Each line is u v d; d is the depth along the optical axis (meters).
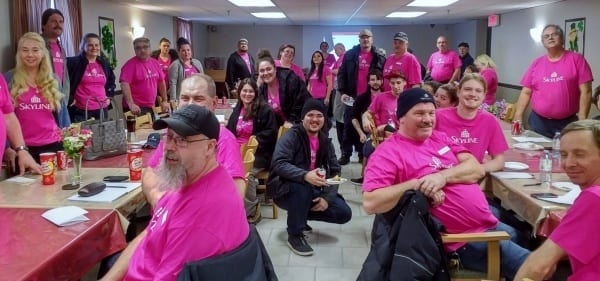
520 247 2.29
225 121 4.74
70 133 2.58
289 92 4.74
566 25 7.71
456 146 2.51
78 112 4.87
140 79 5.86
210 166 1.48
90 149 3.03
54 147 3.14
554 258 1.50
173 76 6.57
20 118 3.01
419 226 1.94
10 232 1.80
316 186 3.45
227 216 1.43
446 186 2.25
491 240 2.09
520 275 1.58
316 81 8.43
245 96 4.15
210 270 1.37
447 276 2.00
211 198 1.42
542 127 4.46
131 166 2.54
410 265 1.92
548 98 4.34
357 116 5.52
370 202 2.14
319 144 3.62
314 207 3.48
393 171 2.21
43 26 4.21
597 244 1.42
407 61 5.51
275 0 7.81
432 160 2.29
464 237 2.09
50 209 2.06
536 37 8.90
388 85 5.41
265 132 4.20
